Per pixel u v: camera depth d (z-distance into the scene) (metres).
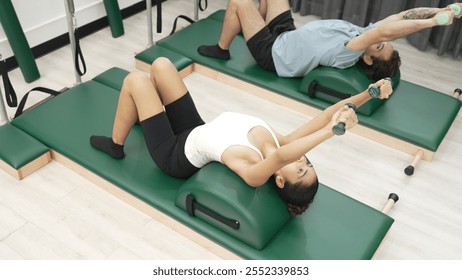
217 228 2.08
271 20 3.12
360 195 2.46
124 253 2.11
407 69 3.46
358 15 3.76
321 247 2.01
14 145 2.45
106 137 2.42
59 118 2.61
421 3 3.52
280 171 1.89
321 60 2.82
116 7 3.54
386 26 2.50
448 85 3.31
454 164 2.69
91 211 2.29
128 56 3.45
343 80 2.74
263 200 1.97
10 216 2.24
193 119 2.27
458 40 3.51
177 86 2.24
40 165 2.48
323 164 2.63
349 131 2.84
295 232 2.06
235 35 3.09
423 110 2.83
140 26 3.81
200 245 2.15
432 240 2.26
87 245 2.13
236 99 3.05
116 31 3.62
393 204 2.39
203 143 2.04
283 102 2.99
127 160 2.38
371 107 2.74
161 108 2.17
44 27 3.36
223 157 1.97
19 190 2.37
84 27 3.62
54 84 3.14
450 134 2.90
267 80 3.02
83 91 2.80
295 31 2.92
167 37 3.41
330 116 1.90
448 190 2.53
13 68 3.28
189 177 2.25
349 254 1.98
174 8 4.06
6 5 2.88
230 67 3.12
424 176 2.59
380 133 2.73
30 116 2.62
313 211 2.16
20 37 2.99
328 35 2.80
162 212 2.18
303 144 1.66
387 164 2.65
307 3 4.01
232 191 1.97
